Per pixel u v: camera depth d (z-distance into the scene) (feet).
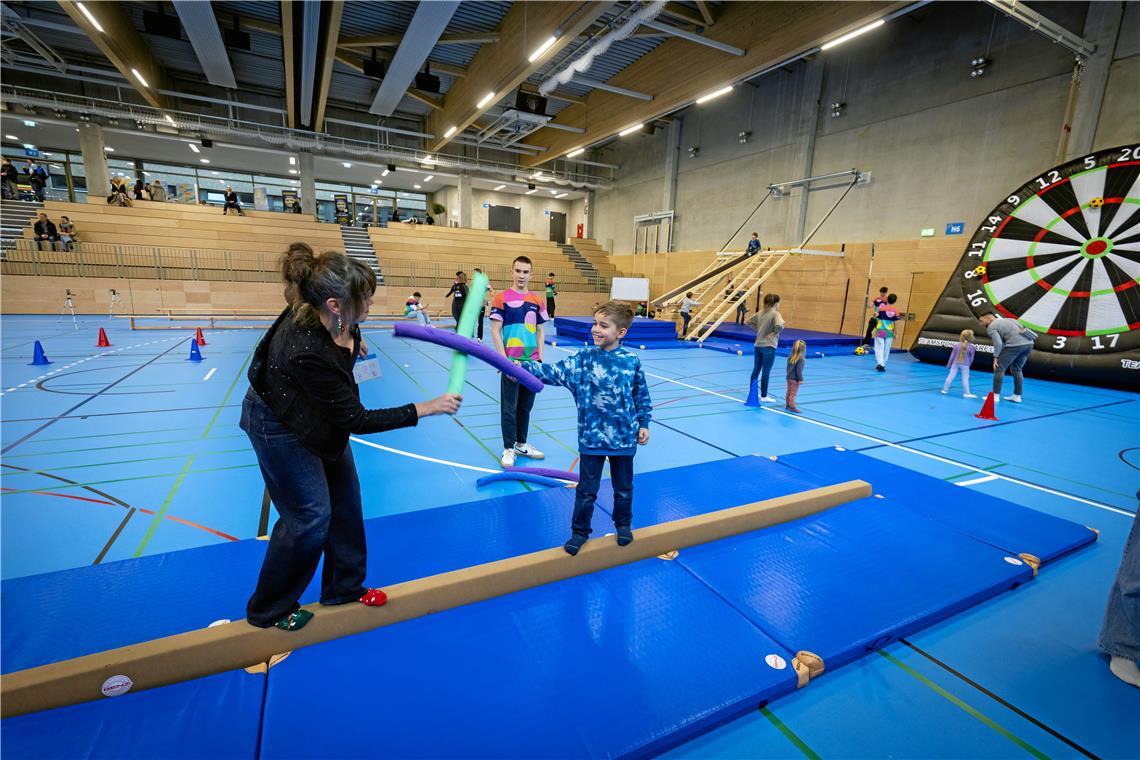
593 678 5.76
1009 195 33.19
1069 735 5.46
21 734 4.82
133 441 14.16
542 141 68.85
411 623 6.56
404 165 71.72
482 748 4.84
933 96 40.65
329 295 4.90
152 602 6.77
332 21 32.63
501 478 11.89
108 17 36.99
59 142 62.90
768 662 6.07
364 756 4.71
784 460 13.23
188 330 41.06
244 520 9.75
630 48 46.80
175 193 72.54
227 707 5.22
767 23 36.27
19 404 17.63
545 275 71.00
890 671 6.32
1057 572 8.65
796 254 47.96
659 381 26.14
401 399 20.79
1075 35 32.53
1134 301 26.76
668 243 68.18
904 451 15.37
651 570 7.98
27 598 6.77
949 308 34.06
